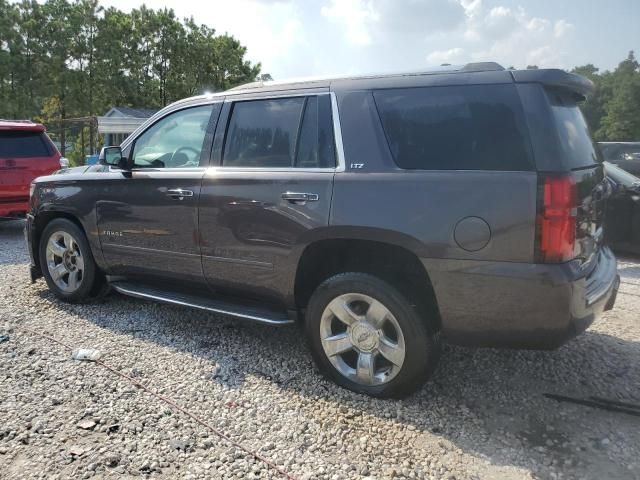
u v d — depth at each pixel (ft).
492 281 9.43
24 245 26.66
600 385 11.65
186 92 138.00
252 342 13.88
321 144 11.40
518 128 9.41
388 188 10.27
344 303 11.10
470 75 10.06
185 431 9.77
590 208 10.11
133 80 124.88
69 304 16.67
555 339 9.44
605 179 12.10
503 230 9.27
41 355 12.82
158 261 14.12
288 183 11.49
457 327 9.99
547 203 9.01
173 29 133.80
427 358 10.38
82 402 10.68
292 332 14.61
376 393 10.90
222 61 145.18
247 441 9.52
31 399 10.76
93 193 15.31
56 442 9.36
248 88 12.98
